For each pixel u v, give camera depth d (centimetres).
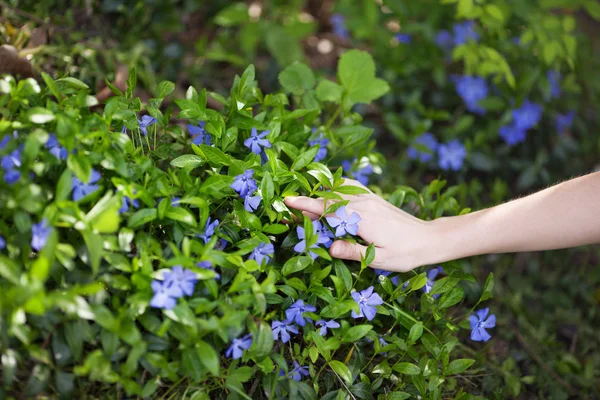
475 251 100
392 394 96
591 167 146
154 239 89
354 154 114
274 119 100
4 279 83
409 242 98
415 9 146
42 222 83
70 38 124
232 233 94
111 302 88
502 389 113
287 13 155
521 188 141
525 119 139
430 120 134
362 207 98
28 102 92
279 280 96
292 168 96
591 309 129
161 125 104
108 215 82
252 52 147
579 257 137
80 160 85
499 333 123
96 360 84
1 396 83
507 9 140
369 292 96
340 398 93
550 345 122
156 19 141
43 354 83
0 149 85
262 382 93
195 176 101
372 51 154
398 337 99
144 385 88
